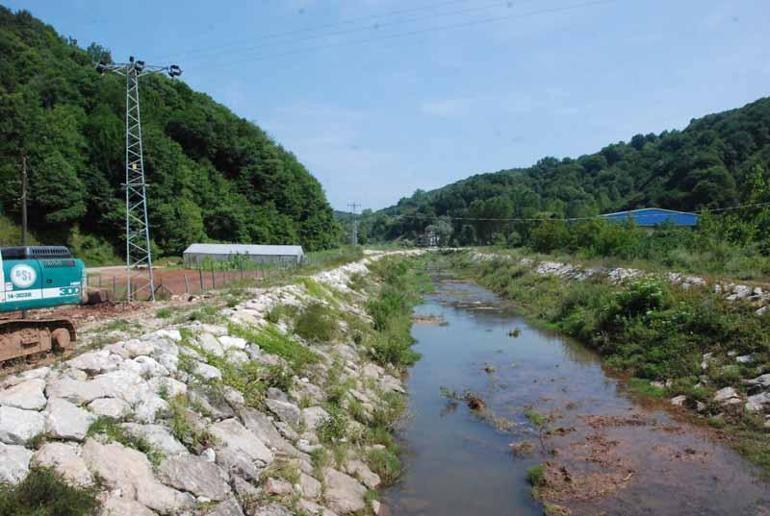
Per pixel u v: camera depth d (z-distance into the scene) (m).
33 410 7.50
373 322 25.47
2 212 49.16
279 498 8.71
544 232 58.34
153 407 9.03
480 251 78.50
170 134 75.44
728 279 21.12
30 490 6.07
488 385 17.67
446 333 26.14
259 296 19.53
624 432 13.47
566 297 28.45
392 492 10.68
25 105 54.75
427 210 147.62
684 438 12.94
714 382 15.23
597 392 16.75
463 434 13.66
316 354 15.90
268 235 77.19
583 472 11.43
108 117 62.06
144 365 9.93
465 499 10.42
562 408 15.39
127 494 7.09
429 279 54.38
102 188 54.81
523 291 37.94
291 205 86.31
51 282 13.50
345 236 116.94
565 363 20.30
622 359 19.30
